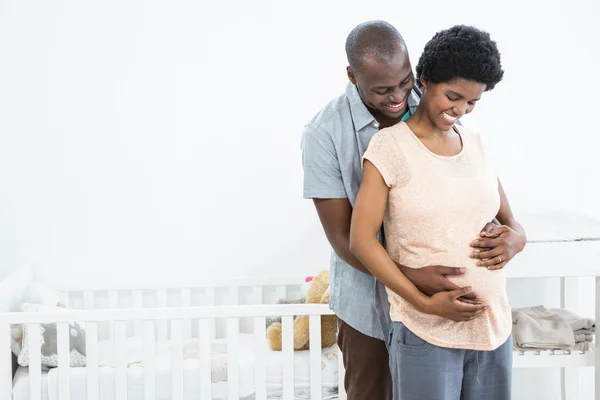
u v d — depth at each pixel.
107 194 2.96
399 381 1.49
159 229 2.97
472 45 1.35
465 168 1.43
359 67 1.46
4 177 2.93
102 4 2.92
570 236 2.20
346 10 2.93
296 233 2.98
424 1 2.93
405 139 1.43
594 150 2.96
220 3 2.93
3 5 2.90
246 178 2.97
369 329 1.67
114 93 2.94
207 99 2.95
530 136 2.95
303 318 2.60
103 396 2.45
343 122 1.62
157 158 2.96
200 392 2.39
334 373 2.51
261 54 2.94
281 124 2.95
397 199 1.43
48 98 2.93
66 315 2.35
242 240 2.99
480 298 1.43
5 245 2.94
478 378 1.47
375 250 1.42
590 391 2.95
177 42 2.93
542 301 2.92
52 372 2.45
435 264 1.43
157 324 2.96
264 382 2.40
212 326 2.95
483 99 2.95
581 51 2.93
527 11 2.92
